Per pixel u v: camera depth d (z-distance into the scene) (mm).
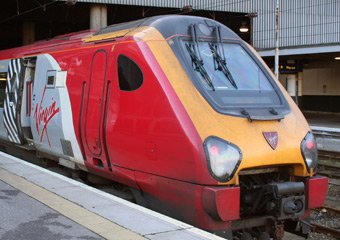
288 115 6059
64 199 6195
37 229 5043
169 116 5484
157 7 25375
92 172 7297
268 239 5629
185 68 5824
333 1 27641
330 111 36812
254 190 5676
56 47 8438
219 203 5055
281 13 28078
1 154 9797
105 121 6578
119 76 6363
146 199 6184
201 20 6555
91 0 23156
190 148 5191
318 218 8492
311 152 5910
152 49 5988
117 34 6746
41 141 8672
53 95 8078
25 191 6609
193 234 4828
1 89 10906
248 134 5445
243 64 6488
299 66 28391
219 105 5594
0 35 39219
